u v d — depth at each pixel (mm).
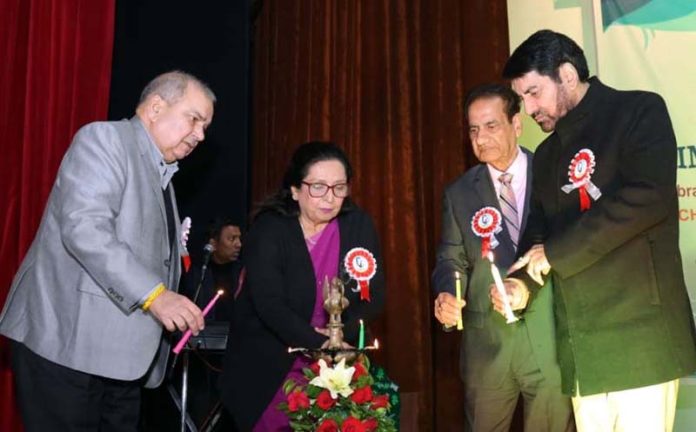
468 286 3008
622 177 2125
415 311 4281
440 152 4367
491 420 2904
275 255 2578
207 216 4094
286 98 4777
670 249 2113
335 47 4645
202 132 2570
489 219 2877
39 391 2248
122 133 2379
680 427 3568
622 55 3920
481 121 2895
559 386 2752
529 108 2305
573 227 2119
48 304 2287
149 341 2334
